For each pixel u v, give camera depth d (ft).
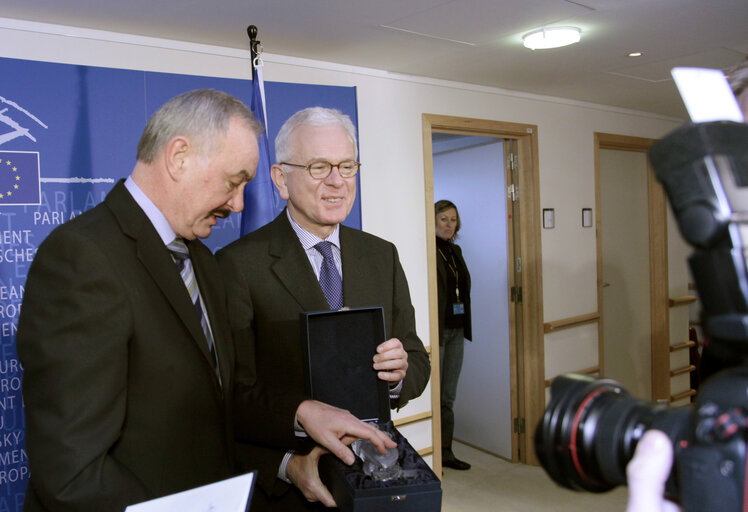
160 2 6.94
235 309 4.72
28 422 3.18
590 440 1.82
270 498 4.55
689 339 18.13
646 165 16.87
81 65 7.51
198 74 8.66
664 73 11.49
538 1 7.41
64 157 7.42
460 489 12.32
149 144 3.63
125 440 3.46
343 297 4.95
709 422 1.48
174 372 3.58
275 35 8.43
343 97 9.70
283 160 4.80
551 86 12.59
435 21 8.06
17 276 7.14
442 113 11.73
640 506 1.53
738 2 7.64
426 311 11.55
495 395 14.23
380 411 4.30
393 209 11.00
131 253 3.51
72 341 3.14
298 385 4.65
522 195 13.53
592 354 14.80
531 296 13.53
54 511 3.04
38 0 6.72
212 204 3.74
